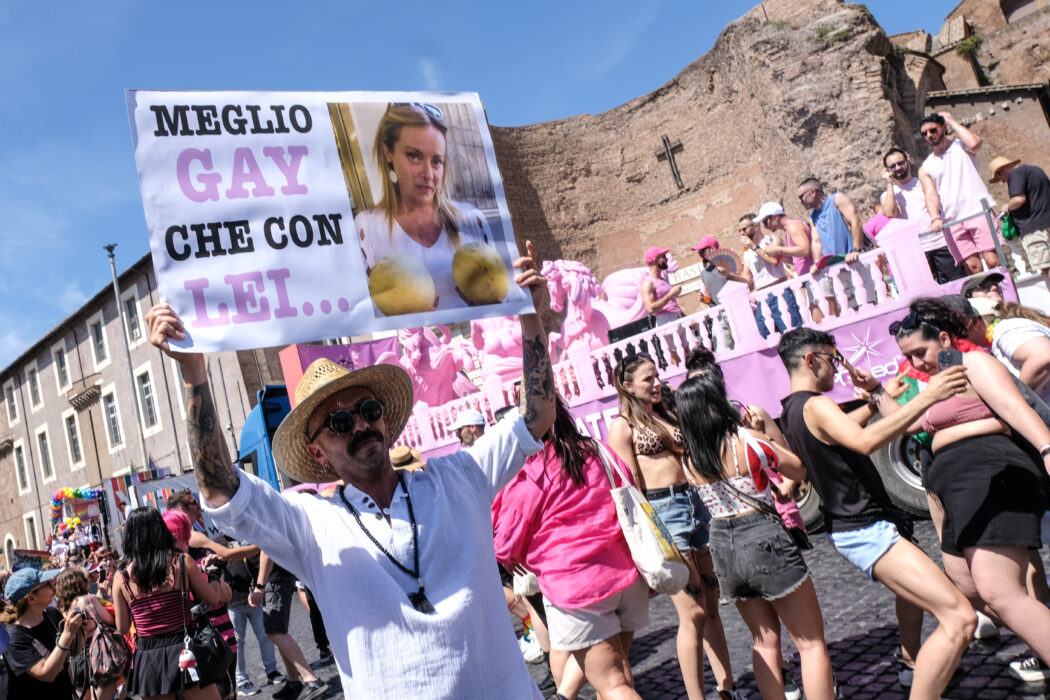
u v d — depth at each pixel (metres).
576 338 13.99
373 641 1.94
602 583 3.30
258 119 2.51
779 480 4.28
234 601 7.43
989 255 7.00
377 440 2.15
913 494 6.72
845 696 3.78
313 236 2.48
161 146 2.34
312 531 2.10
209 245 2.32
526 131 27.66
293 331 2.38
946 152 8.37
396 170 2.66
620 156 27.17
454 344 16.75
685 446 3.60
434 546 2.06
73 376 31.92
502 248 2.76
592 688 4.88
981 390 2.92
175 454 26.06
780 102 19.72
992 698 3.39
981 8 34.47
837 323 7.59
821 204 8.94
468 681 1.93
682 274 24.28
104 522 23.78
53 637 4.82
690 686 3.87
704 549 4.04
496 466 2.34
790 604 3.24
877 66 18.33
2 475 38.06
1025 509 2.86
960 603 2.87
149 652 4.26
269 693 7.15
